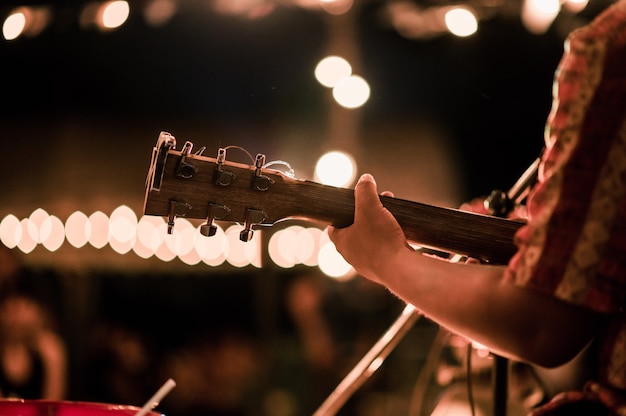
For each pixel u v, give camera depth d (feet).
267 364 14.47
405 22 11.88
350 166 11.88
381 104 13.80
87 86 14.01
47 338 11.07
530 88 12.26
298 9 12.34
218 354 14.75
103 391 14.71
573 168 2.66
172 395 14.61
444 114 13.58
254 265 15.02
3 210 13.99
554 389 5.47
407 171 13.85
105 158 13.99
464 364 6.66
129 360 14.75
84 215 13.76
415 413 6.54
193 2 11.18
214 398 14.47
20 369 10.85
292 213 3.46
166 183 3.34
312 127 13.64
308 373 14.02
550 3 9.09
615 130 2.65
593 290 2.62
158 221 13.84
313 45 13.10
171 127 13.75
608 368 2.82
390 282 3.14
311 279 14.05
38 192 13.99
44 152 14.10
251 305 17.93
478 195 13.53
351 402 13.29
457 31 10.18
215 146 13.43
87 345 15.05
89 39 13.61
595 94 2.66
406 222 3.51
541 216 2.68
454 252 3.58
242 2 11.32
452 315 2.88
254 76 13.23
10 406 3.18
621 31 2.70
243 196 3.42
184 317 17.53
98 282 15.56
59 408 3.21
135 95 13.80
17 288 10.95
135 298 17.33
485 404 6.47
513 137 12.88
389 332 5.10
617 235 2.63
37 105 14.20
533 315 2.69
